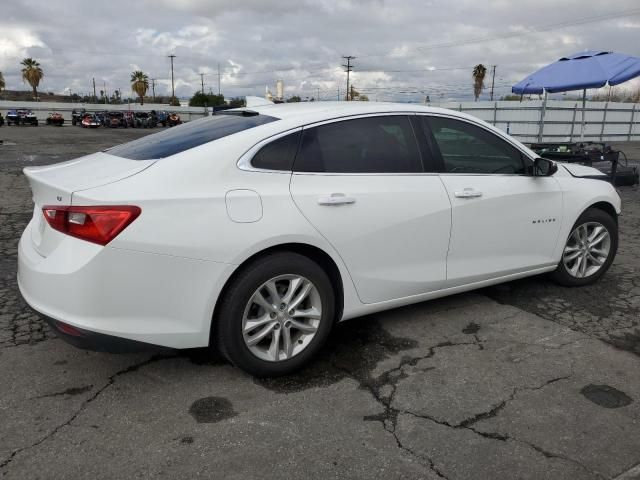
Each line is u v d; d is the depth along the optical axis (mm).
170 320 2727
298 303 3051
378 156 3355
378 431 2586
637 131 28438
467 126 3775
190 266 2693
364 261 3252
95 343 2617
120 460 2344
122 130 44781
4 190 9516
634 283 4754
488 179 3791
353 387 2990
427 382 3049
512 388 2988
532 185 4012
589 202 4371
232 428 2590
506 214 3855
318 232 3020
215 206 2742
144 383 2992
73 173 2979
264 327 2986
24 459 2336
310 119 3182
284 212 2916
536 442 2512
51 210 2682
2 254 5504
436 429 2607
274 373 3041
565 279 4500
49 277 2605
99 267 2539
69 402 2787
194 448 2436
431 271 3562
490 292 4492
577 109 26094
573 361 3307
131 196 2602
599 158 9266
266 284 2912
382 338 3615
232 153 2895
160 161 2814
